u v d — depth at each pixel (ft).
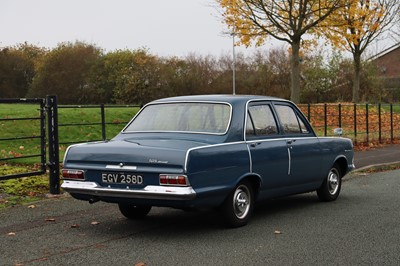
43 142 33.86
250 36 95.96
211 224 25.45
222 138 24.11
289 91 162.61
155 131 25.57
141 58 165.07
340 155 32.01
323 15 92.79
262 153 25.48
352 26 97.50
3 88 191.31
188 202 21.63
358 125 85.15
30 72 195.11
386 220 26.37
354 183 39.60
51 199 31.04
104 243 21.74
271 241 22.09
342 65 151.43
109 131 71.61
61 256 19.77
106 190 22.67
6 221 25.55
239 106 25.58
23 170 42.24
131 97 162.50
